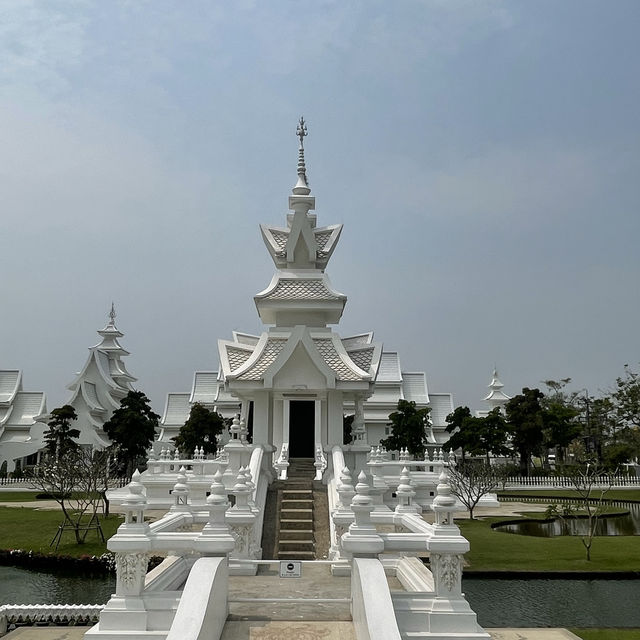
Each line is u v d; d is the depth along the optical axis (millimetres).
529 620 19750
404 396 79188
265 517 20016
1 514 40281
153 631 11570
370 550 11438
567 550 28219
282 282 28766
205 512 19484
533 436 64062
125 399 64625
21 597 23516
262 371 23766
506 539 30922
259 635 10688
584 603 21328
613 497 54719
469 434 60000
